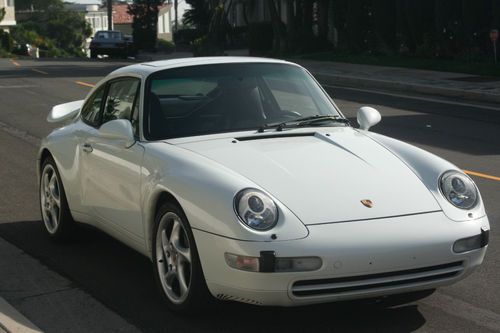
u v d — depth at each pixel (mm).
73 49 88625
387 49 29641
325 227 4340
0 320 4781
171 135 5391
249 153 4969
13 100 18203
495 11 23875
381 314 4926
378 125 13719
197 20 61906
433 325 4758
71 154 6238
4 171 9961
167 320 4875
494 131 12984
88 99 6574
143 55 54688
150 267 5996
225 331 4688
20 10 98000
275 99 5781
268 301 4316
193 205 4535
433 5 27188
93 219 6027
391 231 4387
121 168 5453
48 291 5461
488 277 5652
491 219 7270
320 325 4754
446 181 4816
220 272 4391
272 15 36312
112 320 4898
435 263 4457
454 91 18891
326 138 5312
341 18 32656
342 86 22266
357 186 4684
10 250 6461
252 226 4285
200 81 5715
